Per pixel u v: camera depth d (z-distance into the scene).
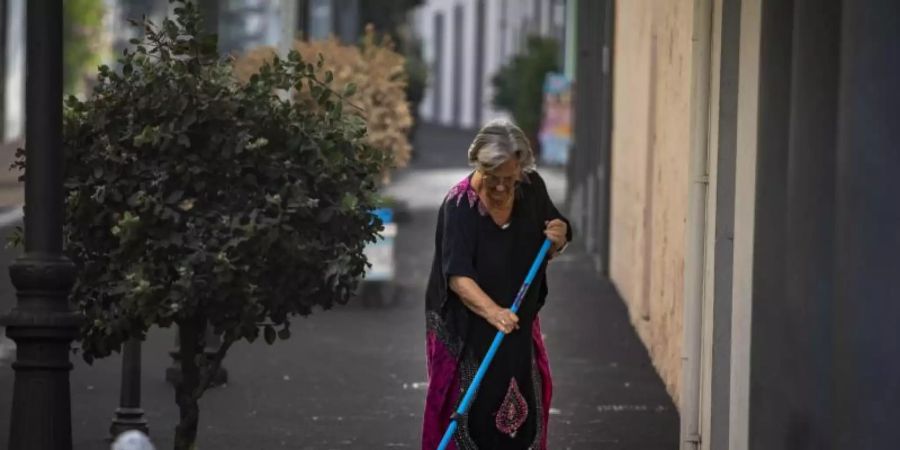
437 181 50.41
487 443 10.15
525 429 10.24
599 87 31.11
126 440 8.53
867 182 8.44
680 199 16.38
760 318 11.14
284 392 16.58
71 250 10.85
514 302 9.96
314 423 14.99
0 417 14.94
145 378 17.09
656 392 16.89
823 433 9.36
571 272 28.31
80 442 13.95
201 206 10.73
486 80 85.38
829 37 9.39
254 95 10.88
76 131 10.79
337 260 10.87
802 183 9.98
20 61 61.06
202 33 11.28
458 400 10.11
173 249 10.58
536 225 10.13
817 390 9.49
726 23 12.27
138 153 10.70
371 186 11.23
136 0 71.62
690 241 13.03
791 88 10.46
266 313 10.90
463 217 10.04
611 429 14.91
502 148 9.80
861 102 8.49
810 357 9.69
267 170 10.79
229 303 10.62
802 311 9.92
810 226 9.74
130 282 10.46
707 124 12.73
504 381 10.09
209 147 10.70
